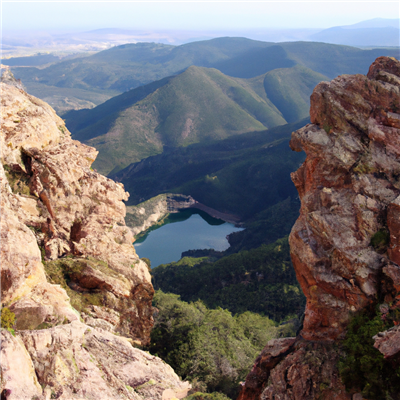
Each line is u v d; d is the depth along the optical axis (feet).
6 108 107.65
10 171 106.01
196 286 413.80
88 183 121.08
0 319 70.28
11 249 82.79
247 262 415.85
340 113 82.94
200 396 107.55
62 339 74.43
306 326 82.12
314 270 79.15
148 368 96.78
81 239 114.62
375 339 65.57
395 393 63.00
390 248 73.15
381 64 85.76
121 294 111.75
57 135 122.52
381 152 79.51
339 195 80.33
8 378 59.82
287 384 76.69
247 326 238.48
